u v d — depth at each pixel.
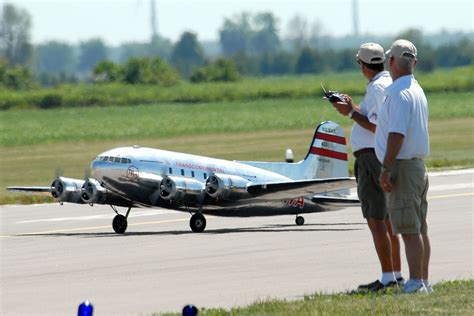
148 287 49.53
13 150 177.38
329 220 80.94
